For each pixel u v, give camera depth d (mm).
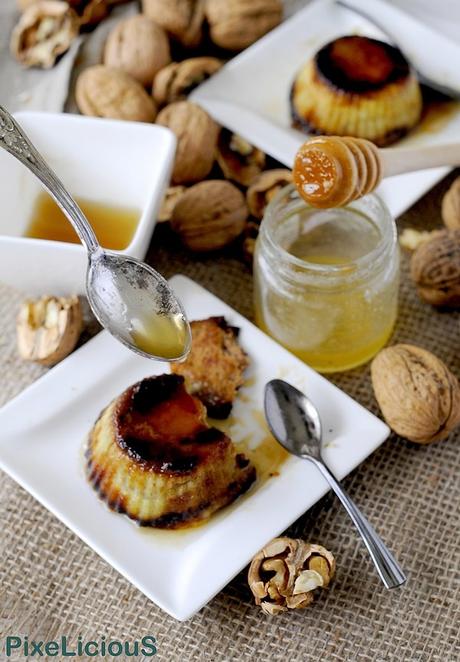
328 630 659
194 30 864
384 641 657
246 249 776
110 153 752
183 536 666
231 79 833
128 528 668
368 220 726
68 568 682
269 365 715
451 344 750
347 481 702
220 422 705
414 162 705
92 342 720
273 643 657
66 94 843
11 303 771
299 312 711
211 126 799
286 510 666
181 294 737
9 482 707
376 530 688
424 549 681
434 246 739
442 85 827
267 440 696
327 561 658
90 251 671
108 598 672
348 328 715
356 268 689
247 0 854
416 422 690
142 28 841
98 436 684
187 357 707
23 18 875
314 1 905
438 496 697
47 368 747
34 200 759
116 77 816
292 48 852
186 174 797
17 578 680
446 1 866
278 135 809
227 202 765
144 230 712
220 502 671
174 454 667
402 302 768
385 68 801
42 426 697
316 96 805
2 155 740
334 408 694
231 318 729
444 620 661
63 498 677
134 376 715
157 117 811
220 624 662
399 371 698
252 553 654
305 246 745
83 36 870
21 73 873
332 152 659
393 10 843
